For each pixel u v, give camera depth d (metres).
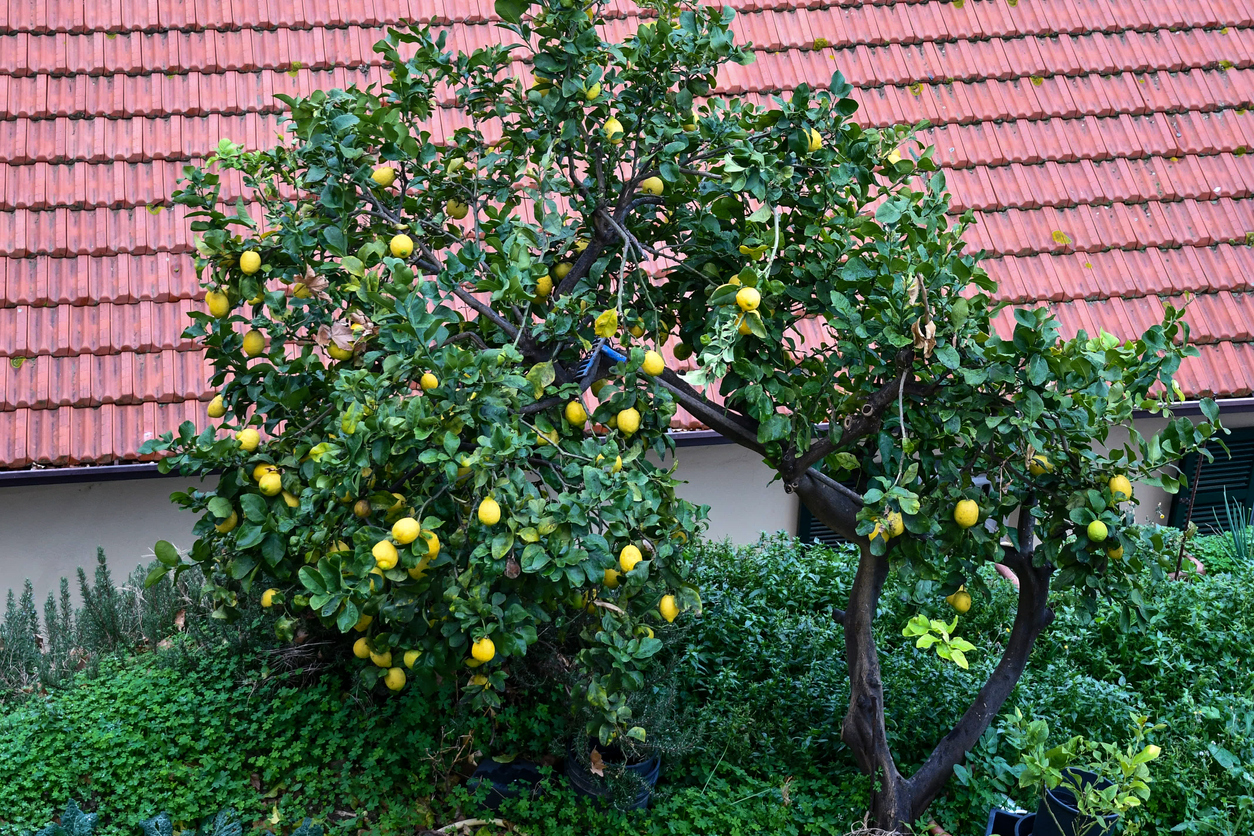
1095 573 4.06
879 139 4.29
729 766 5.29
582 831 4.86
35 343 7.22
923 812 4.83
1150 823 4.91
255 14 8.70
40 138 7.90
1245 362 8.28
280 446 3.96
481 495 3.30
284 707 5.44
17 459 6.84
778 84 8.87
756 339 4.04
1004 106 9.11
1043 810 4.29
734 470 8.45
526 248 3.71
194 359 7.40
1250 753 5.10
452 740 5.26
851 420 4.14
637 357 3.63
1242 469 9.04
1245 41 9.70
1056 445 3.97
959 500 3.89
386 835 4.75
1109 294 8.42
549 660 5.50
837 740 5.52
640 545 3.64
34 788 4.88
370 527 3.29
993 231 8.60
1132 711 5.58
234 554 3.96
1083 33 9.60
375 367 3.93
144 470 7.03
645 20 8.82
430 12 8.84
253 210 7.79
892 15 9.46
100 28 8.40
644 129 4.25
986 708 4.75
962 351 3.83
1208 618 6.73
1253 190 8.92
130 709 5.34
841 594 7.02
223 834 4.52
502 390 3.30
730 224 4.51
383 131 3.77
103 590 6.52
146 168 7.96
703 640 6.35
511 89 4.27
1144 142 9.08
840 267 4.06
